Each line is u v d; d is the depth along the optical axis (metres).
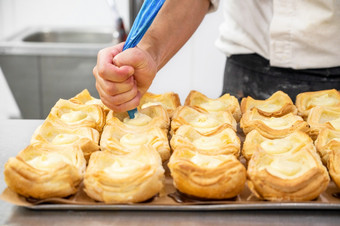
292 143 1.37
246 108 1.72
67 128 1.45
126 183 1.11
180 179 1.16
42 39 3.72
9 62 3.08
